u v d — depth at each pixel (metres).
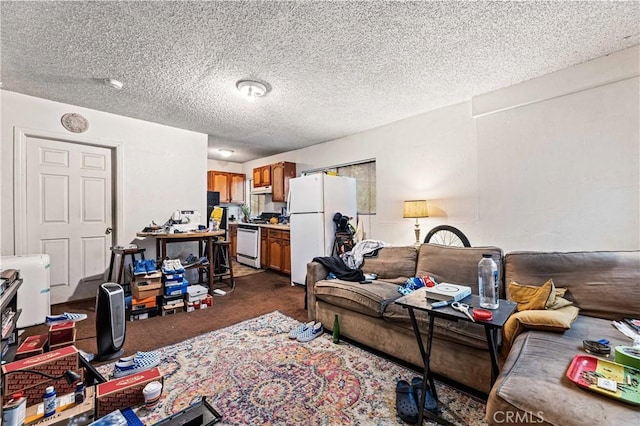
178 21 1.85
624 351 1.16
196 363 1.99
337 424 1.41
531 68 2.54
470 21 1.89
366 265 2.91
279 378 1.81
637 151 2.27
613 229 2.38
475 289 2.10
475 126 3.15
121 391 1.48
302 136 4.63
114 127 3.56
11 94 2.92
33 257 2.65
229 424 1.41
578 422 0.87
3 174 2.90
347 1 1.69
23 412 1.29
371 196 4.35
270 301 3.42
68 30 1.93
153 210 3.90
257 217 6.34
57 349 1.69
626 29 2.01
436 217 3.49
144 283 2.95
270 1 1.68
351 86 2.84
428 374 1.44
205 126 4.08
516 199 2.88
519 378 1.10
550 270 1.92
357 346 2.27
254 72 2.54
